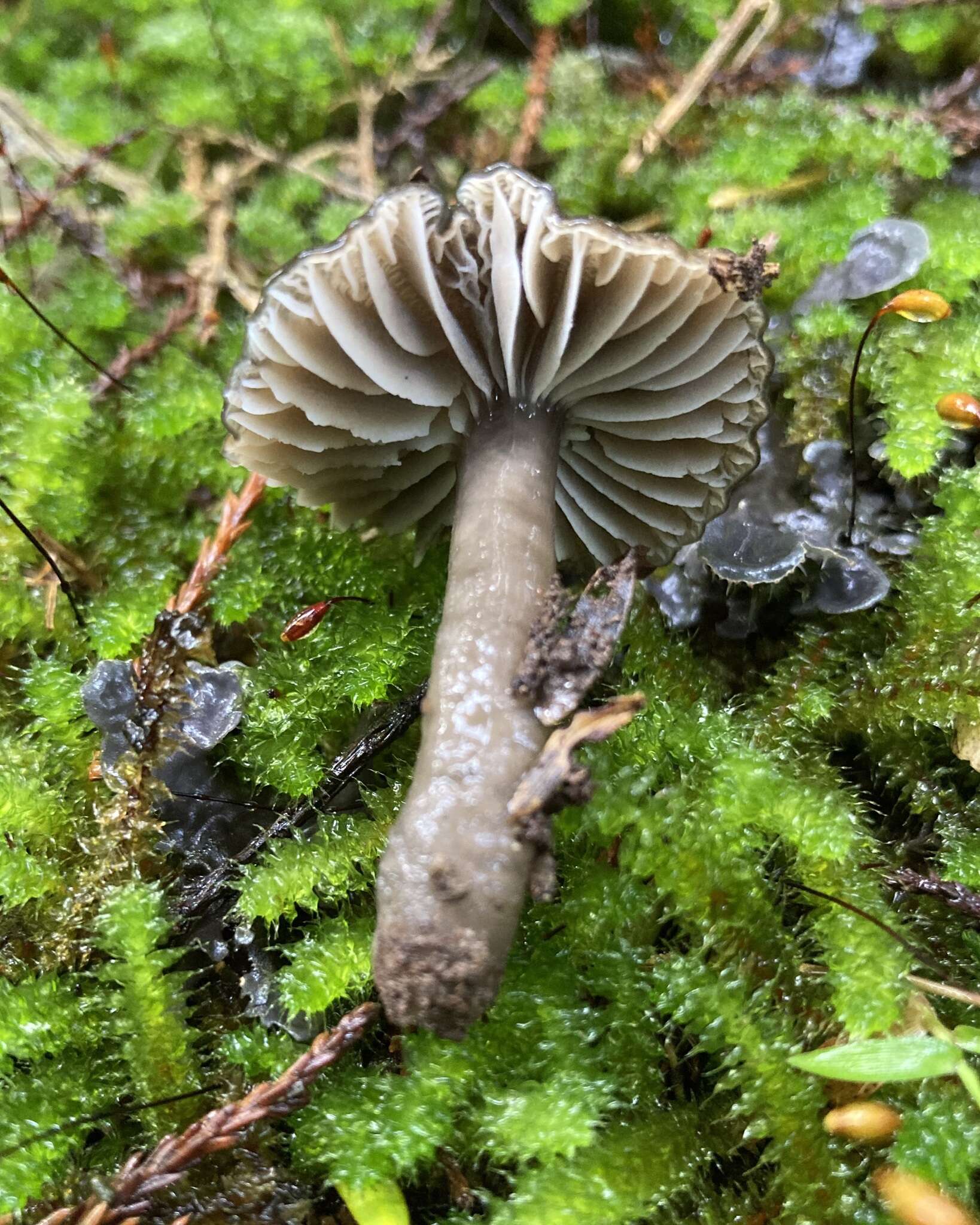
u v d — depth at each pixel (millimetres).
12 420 83
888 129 90
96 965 63
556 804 53
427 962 51
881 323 81
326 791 68
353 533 81
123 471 86
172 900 64
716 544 73
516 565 60
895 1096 55
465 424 67
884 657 70
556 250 57
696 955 59
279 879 62
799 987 60
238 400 62
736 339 62
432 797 53
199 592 75
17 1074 58
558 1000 59
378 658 70
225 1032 62
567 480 74
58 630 78
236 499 78
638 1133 55
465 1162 58
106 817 65
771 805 62
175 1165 52
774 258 86
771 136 92
